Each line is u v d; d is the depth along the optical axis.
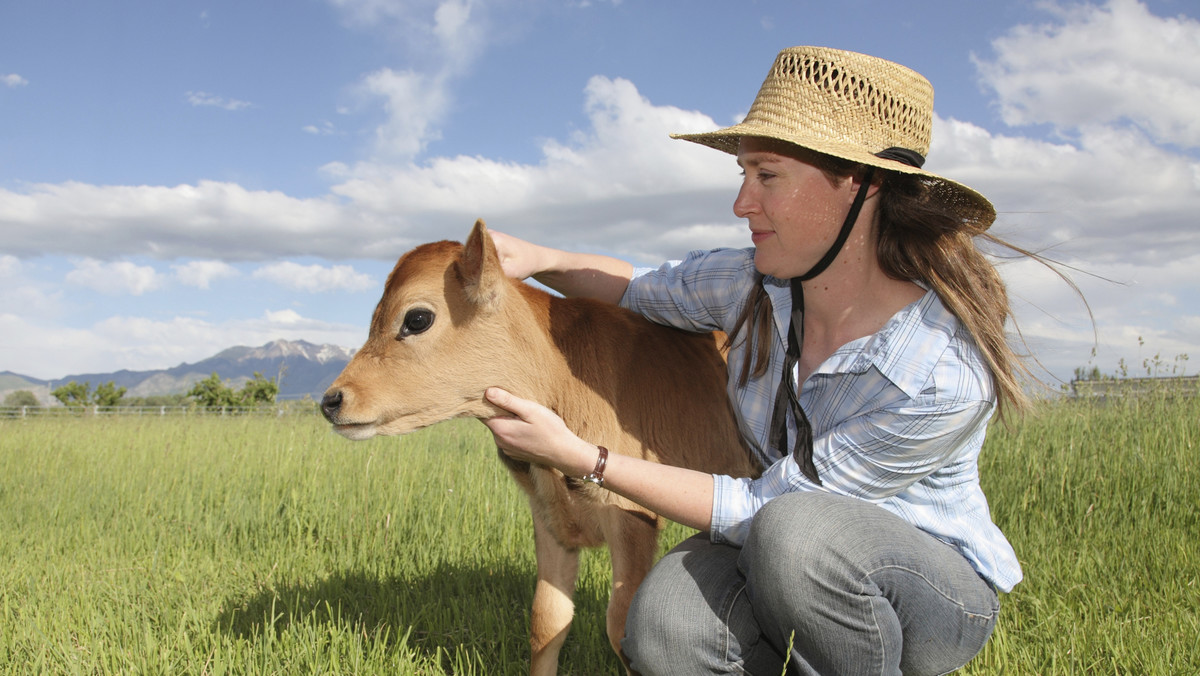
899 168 2.15
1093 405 7.62
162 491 6.12
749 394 2.72
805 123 2.27
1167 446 5.76
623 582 2.79
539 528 3.12
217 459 7.36
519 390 3.02
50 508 5.77
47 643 3.16
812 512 2.13
